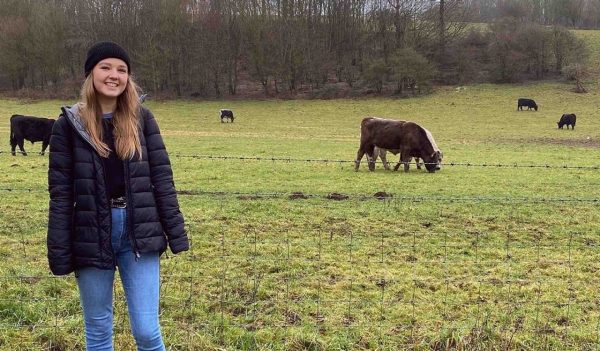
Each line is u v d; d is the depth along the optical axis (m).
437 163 18.62
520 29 67.06
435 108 54.72
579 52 66.69
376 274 7.18
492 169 20.16
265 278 6.92
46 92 65.25
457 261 7.93
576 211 11.84
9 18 69.56
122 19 69.19
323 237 9.24
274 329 5.27
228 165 19.95
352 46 74.25
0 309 5.64
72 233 3.64
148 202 3.73
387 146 19.38
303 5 72.31
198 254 7.95
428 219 10.82
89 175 3.60
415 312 5.84
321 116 52.31
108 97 3.70
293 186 15.43
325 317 5.65
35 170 17.34
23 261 7.45
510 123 45.72
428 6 73.94
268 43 66.19
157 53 66.00
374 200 12.70
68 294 6.17
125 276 3.80
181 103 61.91
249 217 10.64
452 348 5.00
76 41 68.62
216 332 5.18
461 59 67.44
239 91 67.62
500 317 5.73
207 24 67.56
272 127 43.50
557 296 6.48
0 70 68.44
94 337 3.82
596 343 5.22
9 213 10.64
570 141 33.91
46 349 4.82
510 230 10.05
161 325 5.29
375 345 5.00
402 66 61.53
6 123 41.78
